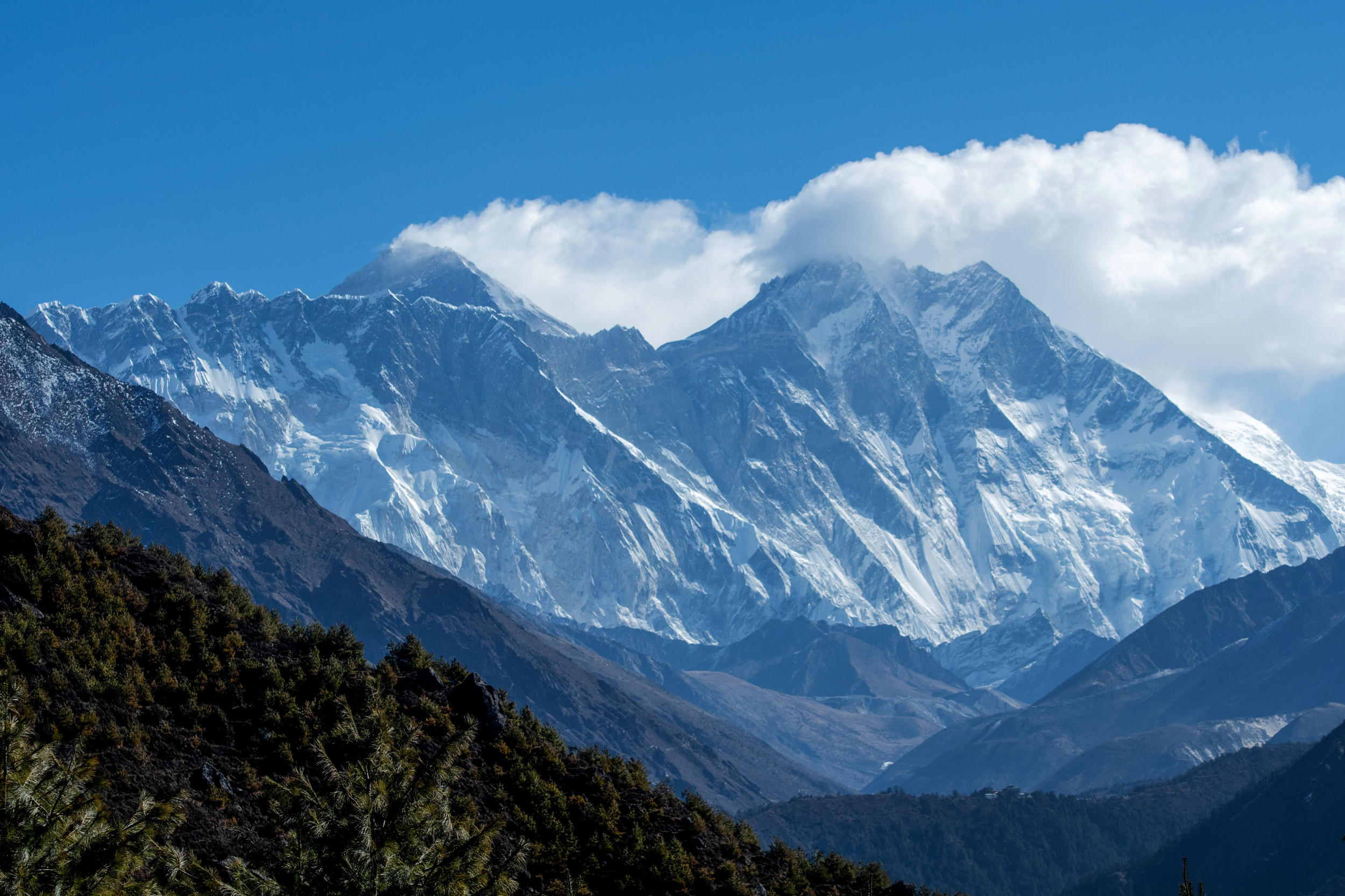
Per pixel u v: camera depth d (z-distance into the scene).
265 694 105.94
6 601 105.06
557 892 99.25
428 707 116.62
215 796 90.94
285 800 66.81
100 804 66.00
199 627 114.38
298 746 101.94
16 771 62.59
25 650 98.12
